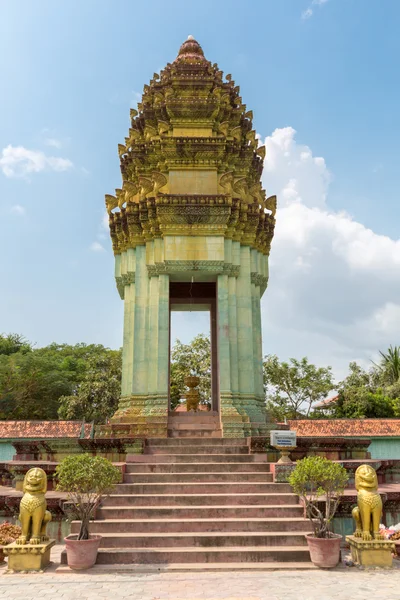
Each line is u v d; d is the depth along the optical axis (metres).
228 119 23.20
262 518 13.56
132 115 24.59
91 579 10.84
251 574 11.28
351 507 14.30
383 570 11.59
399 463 17.64
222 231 20.31
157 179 21.00
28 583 10.53
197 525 13.14
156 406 18.88
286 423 22.25
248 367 20.08
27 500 12.11
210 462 16.30
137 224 21.33
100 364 58.72
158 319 19.75
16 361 61.28
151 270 20.48
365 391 47.25
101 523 13.06
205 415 20.06
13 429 22.52
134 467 15.77
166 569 11.53
